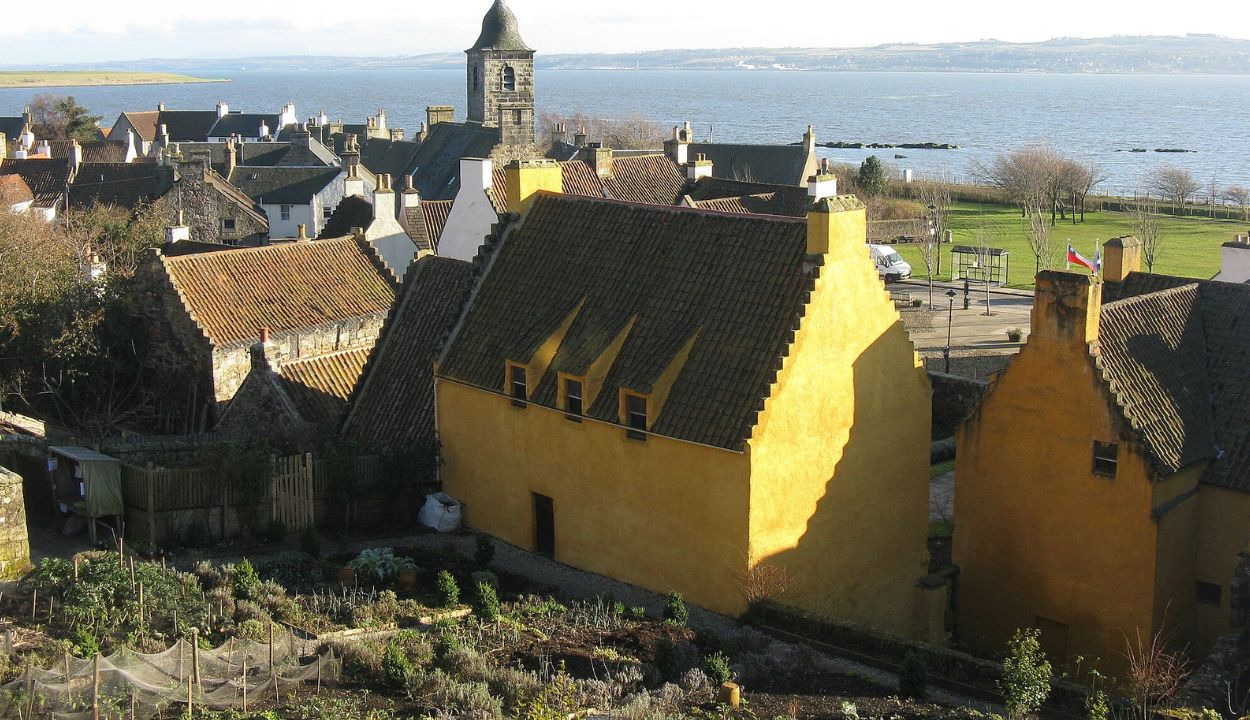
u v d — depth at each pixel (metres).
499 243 46.53
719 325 39.75
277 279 57.28
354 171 115.31
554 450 42.31
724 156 128.00
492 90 127.19
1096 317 39.16
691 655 33.56
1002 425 41.44
